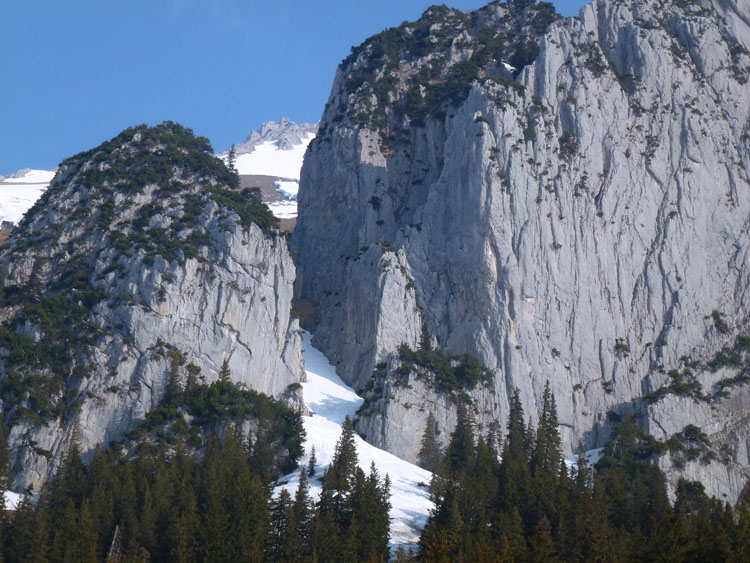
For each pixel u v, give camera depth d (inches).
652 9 7564.0
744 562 4062.5
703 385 6309.1
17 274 6087.6
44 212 6441.9
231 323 5871.1
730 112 7234.3
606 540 4436.5
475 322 6200.8
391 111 7509.8
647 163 6865.2
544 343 6205.7
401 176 7273.6
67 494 4785.9
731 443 6102.4
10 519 4613.7
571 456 6008.9
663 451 5753.0
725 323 6584.6
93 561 4291.3
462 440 5541.3
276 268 6176.2
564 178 6619.1
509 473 5147.6
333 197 7332.7
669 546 4156.0
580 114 6860.2
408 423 5733.3
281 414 5575.8
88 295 5782.5
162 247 5940.0
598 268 6505.9
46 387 5423.2
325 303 6993.1
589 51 7150.6
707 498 5531.5
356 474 4906.5
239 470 4923.7
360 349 6284.5
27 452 5231.3
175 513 4581.7
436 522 4699.8
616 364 6309.1
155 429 5305.1
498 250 6304.1
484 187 6407.5
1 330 5506.9
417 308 6299.2
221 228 6092.5
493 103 6658.5
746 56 7495.1
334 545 4431.6
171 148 6702.8
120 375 5531.5
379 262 6392.7
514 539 4525.1
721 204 6899.6
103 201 6402.6
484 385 5949.8
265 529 4552.2
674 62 7244.1
